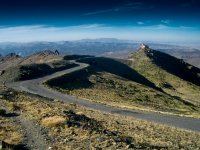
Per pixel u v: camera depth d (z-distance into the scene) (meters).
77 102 83.44
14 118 33.38
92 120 37.62
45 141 24.20
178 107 120.81
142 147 25.38
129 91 137.75
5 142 22.20
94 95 109.81
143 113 73.50
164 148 27.56
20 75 130.38
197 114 90.62
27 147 22.44
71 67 183.38
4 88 69.00
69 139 24.98
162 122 63.03
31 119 32.62
